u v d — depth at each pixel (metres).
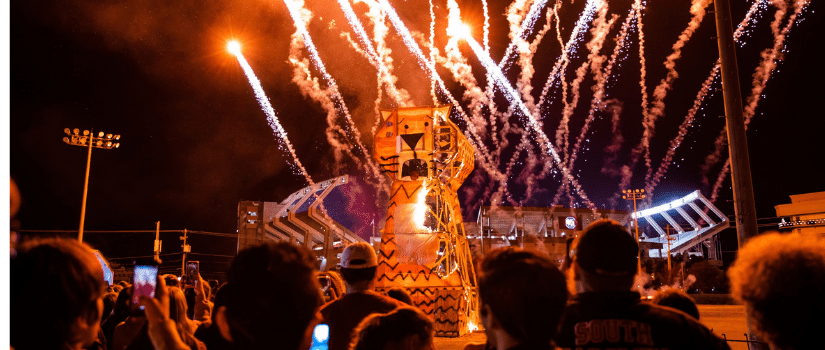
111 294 6.84
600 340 2.42
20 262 1.86
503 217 51.56
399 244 16.22
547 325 1.96
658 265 51.94
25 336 1.83
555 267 2.11
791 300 1.91
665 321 2.45
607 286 2.55
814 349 1.91
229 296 2.19
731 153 7.93
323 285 5.89
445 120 17.41
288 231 43.91
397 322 2.69
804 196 51.16
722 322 21.05
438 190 16.84
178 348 2.34
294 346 2.14
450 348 12.70
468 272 17.69
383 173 17.77
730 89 7.98
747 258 2.12
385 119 17.80
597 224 2.65
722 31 8.17
